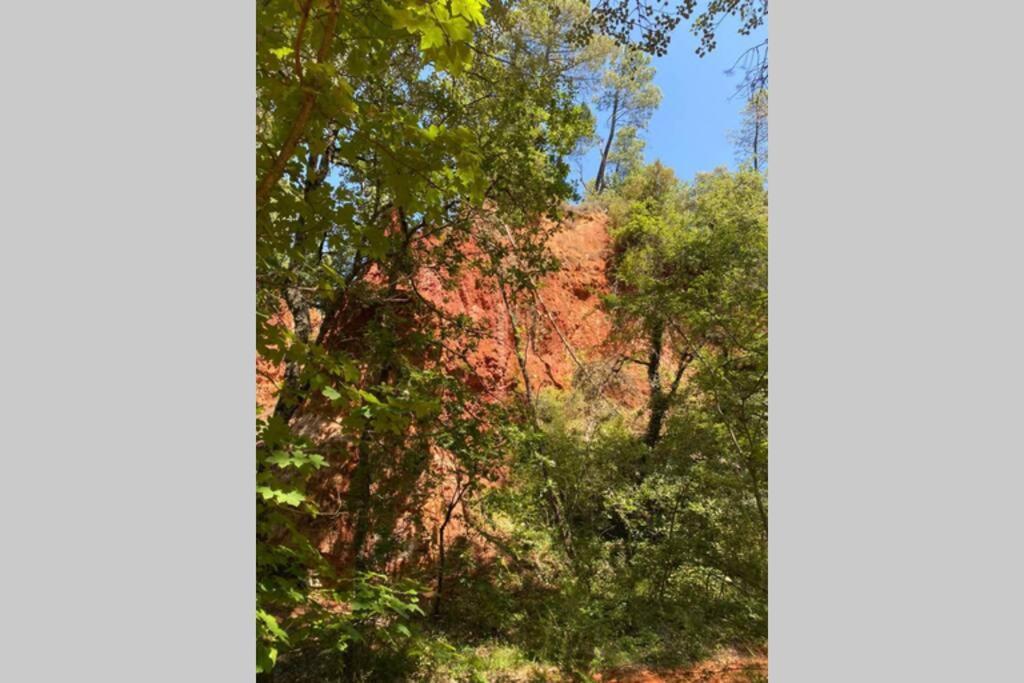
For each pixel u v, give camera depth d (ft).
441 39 6.27
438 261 22.81
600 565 21.76
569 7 23.38
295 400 8.46
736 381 18.75
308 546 7.26
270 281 8.72
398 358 20.63
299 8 6.26
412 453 20.01
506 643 19.79
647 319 23.45
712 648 18.24
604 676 17.51
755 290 18.43
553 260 23.81
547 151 23.30
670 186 39.14
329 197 8.52
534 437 21.44
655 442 25.41
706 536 19.85
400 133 7.66
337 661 16.49
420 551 22.81
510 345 31.55
